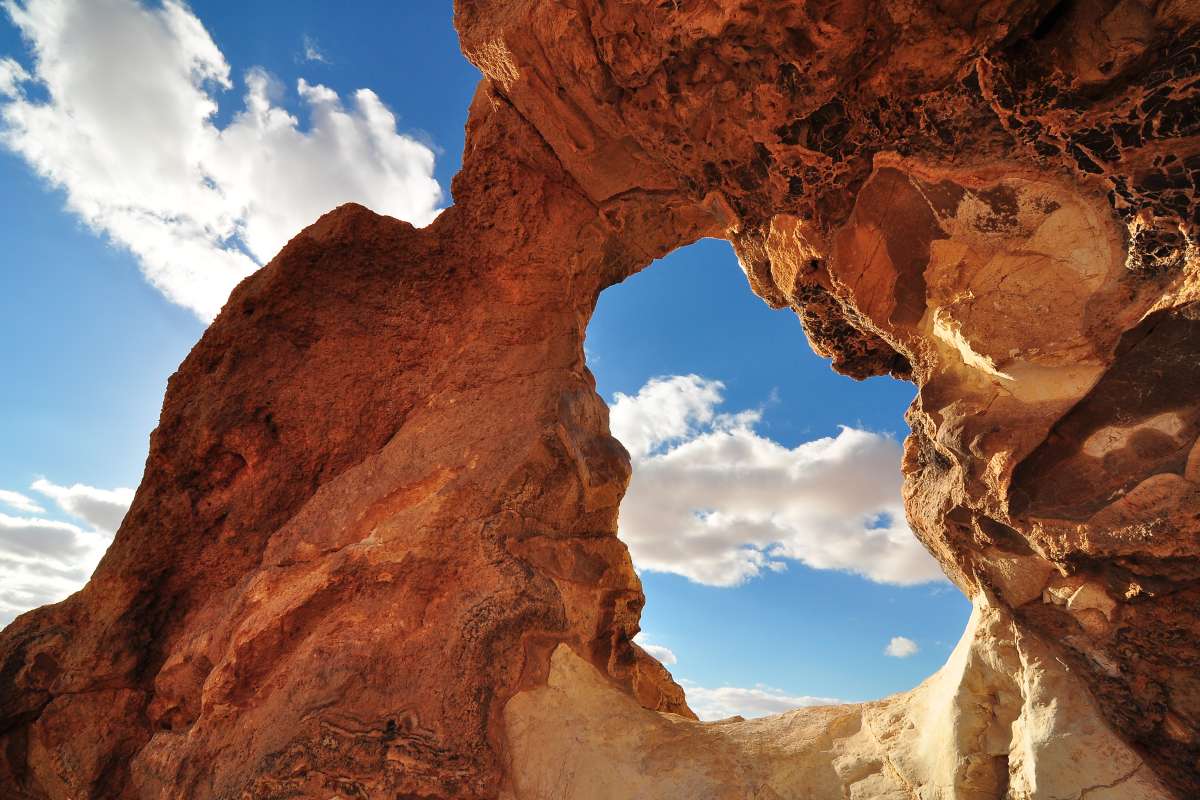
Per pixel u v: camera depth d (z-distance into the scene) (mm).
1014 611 3508
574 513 5449
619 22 4180
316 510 5566
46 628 6000
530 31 4586
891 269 4152
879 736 4043
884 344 5520
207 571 5906
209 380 6129
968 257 3842
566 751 4363
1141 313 3273
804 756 4109
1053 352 3465
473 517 5133
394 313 6141
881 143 3977
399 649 4723
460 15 5016
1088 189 3420
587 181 5711
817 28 3670
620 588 5566
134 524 6008
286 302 6070
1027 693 3275
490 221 6090
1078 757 2977
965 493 3623
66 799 5508
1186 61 3094
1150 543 3004
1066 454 3357
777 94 4016
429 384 5973
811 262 4855
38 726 5707
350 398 5973
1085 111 3352
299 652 4836
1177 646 3023
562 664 4789
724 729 4594
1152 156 3207
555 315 6062
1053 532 3264
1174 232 3178
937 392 3934
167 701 5590
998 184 3660
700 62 4148
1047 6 3355
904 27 3604
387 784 4258
